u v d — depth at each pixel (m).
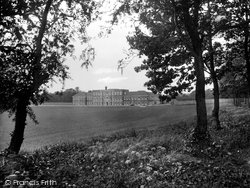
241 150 9.11
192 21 11.44
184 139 11.45
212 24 12.48
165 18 12.33
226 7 12.55
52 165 8.82
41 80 10.47
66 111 86.19
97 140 16.73
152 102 166.38
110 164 8.67
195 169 7.05
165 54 18.23
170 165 7.63
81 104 193.88
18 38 9.72
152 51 14.05
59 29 12.84
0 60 8.56
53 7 12.33
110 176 6.74
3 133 28.48
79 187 6.14
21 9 8.95
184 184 6.02
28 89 9.73
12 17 9.13
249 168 6.94
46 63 10.99
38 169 7.23
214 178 6.25
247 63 16.81
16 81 9.27
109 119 46.97
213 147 9.34
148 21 12.23
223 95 35.06
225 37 16.80
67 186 6.09
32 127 35.09
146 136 15.72
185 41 11.52
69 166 8.43
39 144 19.58
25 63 9.32
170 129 19.42
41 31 10.86
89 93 194.25
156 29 12.97
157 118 43.31
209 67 18.14
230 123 18.16
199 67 11.54
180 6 10.76
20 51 9.27
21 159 7.85
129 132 18.95
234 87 25.23
